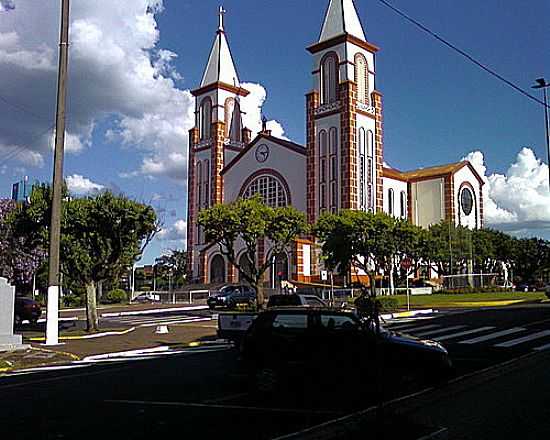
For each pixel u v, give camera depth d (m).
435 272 70.25
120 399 10.70
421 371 11.12
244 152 73.69
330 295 44.25
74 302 58.06
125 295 64.56
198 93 81.38
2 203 38.78
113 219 25.44
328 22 67.00
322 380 11.05
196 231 77.69
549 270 92.44
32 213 25.08
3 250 39.56
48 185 25.77
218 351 18.95
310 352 11.09
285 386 11.12
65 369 15.48
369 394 10.91
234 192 74.44
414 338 11.71
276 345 11.21
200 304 54.44
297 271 60.91
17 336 19.69
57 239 21.45
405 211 74.44
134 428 8.50
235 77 81.50
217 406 10.02
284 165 69.06
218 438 7.91
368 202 63.62
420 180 74.50
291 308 11.71
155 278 94.81
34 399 10.84
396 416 7.89
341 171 62.72
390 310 33.78
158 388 11.82
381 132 65.94
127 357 18.27
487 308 34.88
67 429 8.48
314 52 67.12
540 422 8.75
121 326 30.47
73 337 24.02
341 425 7.73
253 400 10.56
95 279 26.50
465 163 75.88
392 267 57.00
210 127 79.38
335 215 50.66
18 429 8.50
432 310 34.72
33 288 51.03
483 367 14.16
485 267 76.56
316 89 66.06
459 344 18.75
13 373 15.08
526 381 12.25
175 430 8.36
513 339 19.67
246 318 19.22
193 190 79.00
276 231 38.25
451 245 65.62
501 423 8.70
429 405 9.95
